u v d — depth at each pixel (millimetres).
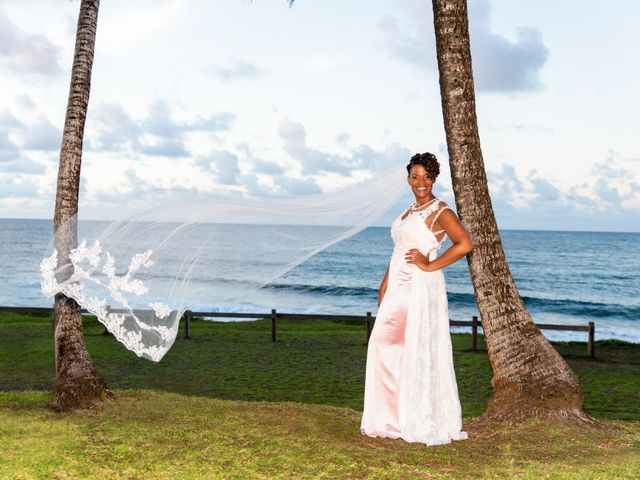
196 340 15828
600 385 10805
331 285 47312
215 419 6223
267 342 15594
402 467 4762
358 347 14812
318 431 5816
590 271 61938
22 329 16969
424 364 5551
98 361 12531
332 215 5715
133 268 5145
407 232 5594
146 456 4934
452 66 6582
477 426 6262
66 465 4676
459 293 44000
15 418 6246
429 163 5570
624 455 5312
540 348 6496
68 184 7262
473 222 6598
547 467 4875
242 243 5289
